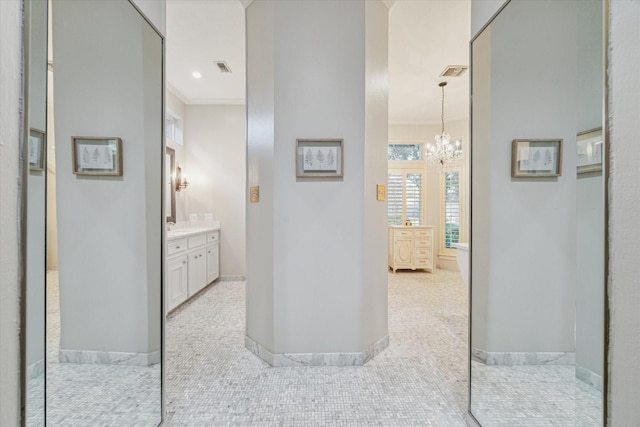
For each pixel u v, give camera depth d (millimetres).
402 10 2439
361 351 1955
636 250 635
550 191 1123
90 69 1266
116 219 1340
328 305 1951
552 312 1100
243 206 4312
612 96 655
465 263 2754
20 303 568
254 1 2076
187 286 3166
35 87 715
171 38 2754
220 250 4273
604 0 662
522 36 1266
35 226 726
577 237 970
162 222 1408
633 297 641
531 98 1223
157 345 1387
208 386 1696
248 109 2182
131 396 1349
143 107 1401
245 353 2113
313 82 1921
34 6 694
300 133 1922
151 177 1435
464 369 1891
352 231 1955
